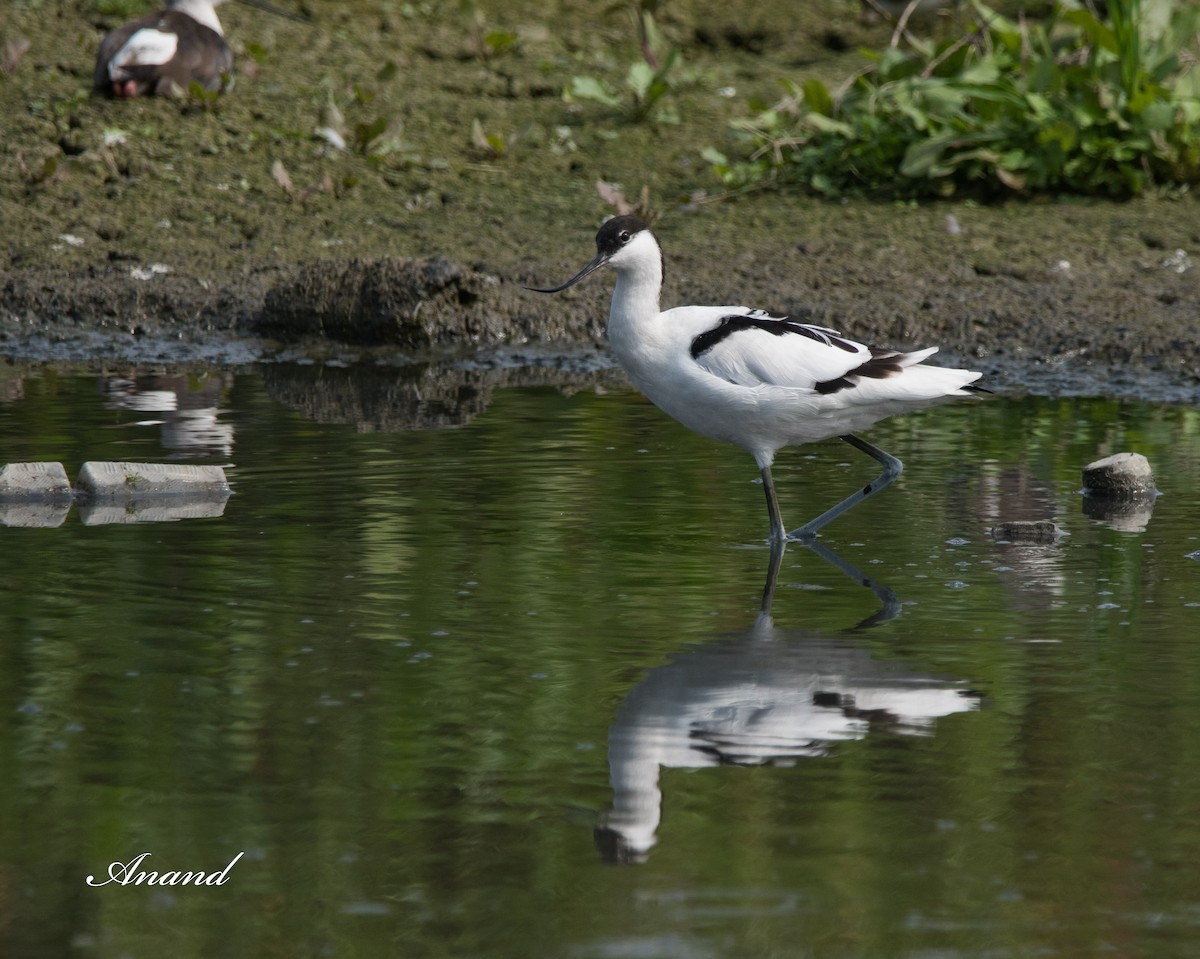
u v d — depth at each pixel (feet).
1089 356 54.13
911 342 55.16
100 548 33.24
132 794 22.00
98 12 79.87
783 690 25.75
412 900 19.40
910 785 22.35
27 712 24.67
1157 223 62.90
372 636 28.09
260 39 78.84
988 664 26.91
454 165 69.46
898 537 34.81
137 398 48.08
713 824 21.24
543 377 52.80
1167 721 24.48
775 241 62.44
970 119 65.98
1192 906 19.20
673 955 18.20
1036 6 80.43
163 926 18.93
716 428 35.96
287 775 22.62
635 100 73.31
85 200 64.59
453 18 83.61
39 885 19.75
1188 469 40.37
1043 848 20.58
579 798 21.99
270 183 66.90
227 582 31.01
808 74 80.33
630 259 35.83
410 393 49.80
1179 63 65.46
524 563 32.58
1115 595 30.60
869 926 18.74
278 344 57.77
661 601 30.27
